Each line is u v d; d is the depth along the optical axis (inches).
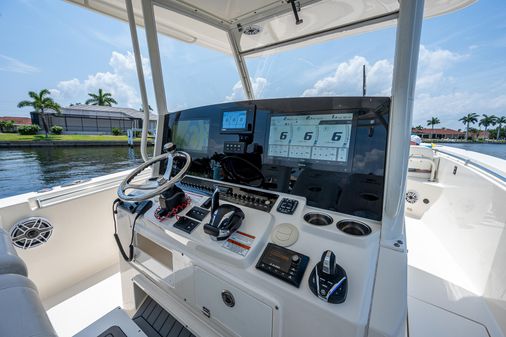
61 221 58.3
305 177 38.4
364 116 34.4
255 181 43.6
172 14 64.2
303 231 31.9
